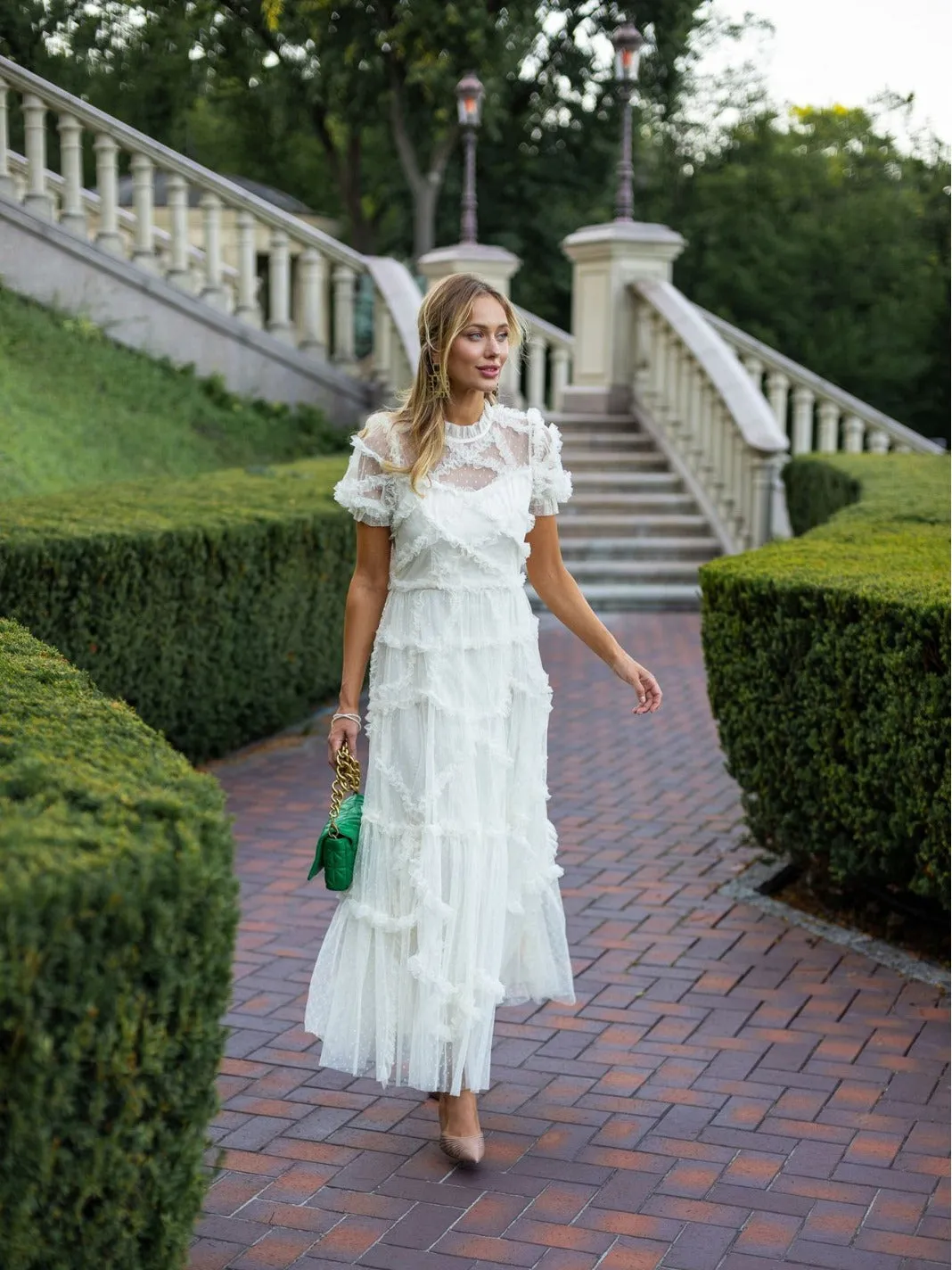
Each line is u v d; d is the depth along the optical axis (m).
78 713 2.77
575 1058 4.00
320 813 6.29
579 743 7.53
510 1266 2.99
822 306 23.70
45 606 5.74
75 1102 2.00
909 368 22.66
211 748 7.10
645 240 13.85
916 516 6.92
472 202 13.82
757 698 5.28
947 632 4.25
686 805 6.45
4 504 6.85
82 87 12.02
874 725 4.61
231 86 14.34
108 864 1.92
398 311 12.88
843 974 4.60
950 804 4.29
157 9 11.93
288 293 13.29
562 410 14.21
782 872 5.44
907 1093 3.78
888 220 23.36
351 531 8.12
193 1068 2.18
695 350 12.49
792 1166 3.41
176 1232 2.22
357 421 13.48
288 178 20.94
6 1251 1.96
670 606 11.44
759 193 23.55
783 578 5.08
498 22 14.77
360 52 14.70
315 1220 3.15
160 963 2.03
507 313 3.33
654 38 17.52
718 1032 4.16
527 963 3.56
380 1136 3.55
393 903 3.31
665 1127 3.60
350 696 3.39
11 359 10.82
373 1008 3.35
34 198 11.57
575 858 5.73
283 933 4.90
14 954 1.78
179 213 12.51
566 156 19.84
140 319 12.20
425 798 3.26
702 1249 3.06
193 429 11.70
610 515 12.61
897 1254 3.04
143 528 6.30
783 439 11.60
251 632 7.13
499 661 3.35
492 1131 3.58
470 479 3.33
